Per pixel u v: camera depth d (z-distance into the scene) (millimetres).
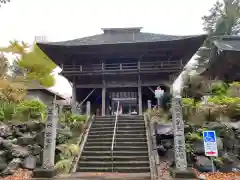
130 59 21547
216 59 20797
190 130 11188
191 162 9828
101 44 19547
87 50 20375
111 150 10078
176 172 8234
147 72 19922
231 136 10938
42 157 9945
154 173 8766
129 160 10039
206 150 8883
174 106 9258
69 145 10633
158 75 20844
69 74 20406
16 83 18109
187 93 13844
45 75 28078
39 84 24922
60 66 21984
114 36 24109
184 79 14188
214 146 8836
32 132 11555
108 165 9742
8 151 9867
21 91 17328
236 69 19656
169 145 10805
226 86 16125
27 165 9594
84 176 8609
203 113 12219
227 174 8977
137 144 11102
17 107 13727
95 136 12039
